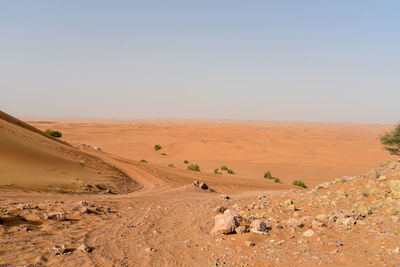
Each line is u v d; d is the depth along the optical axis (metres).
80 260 6.61
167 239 8.62
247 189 28.02
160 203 16.27
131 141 78.50
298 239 7.39
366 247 6.27
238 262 6.25
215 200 17.44
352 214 8.48
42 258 6.55
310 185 35.09
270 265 5.93
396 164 11.51
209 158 60.72
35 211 10.66
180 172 35.09
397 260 5.37
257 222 8.57
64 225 9.75
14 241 7.58
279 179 38.62
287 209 10.86
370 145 93.06
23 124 43.78
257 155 64.25
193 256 6.92
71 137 82.69
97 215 11.89
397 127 26.62
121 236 8.91
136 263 6.58
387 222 7.51
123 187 22.89
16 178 18.00
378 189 9.83
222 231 8.55
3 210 10.26
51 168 22.52
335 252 6.17
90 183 21.02
